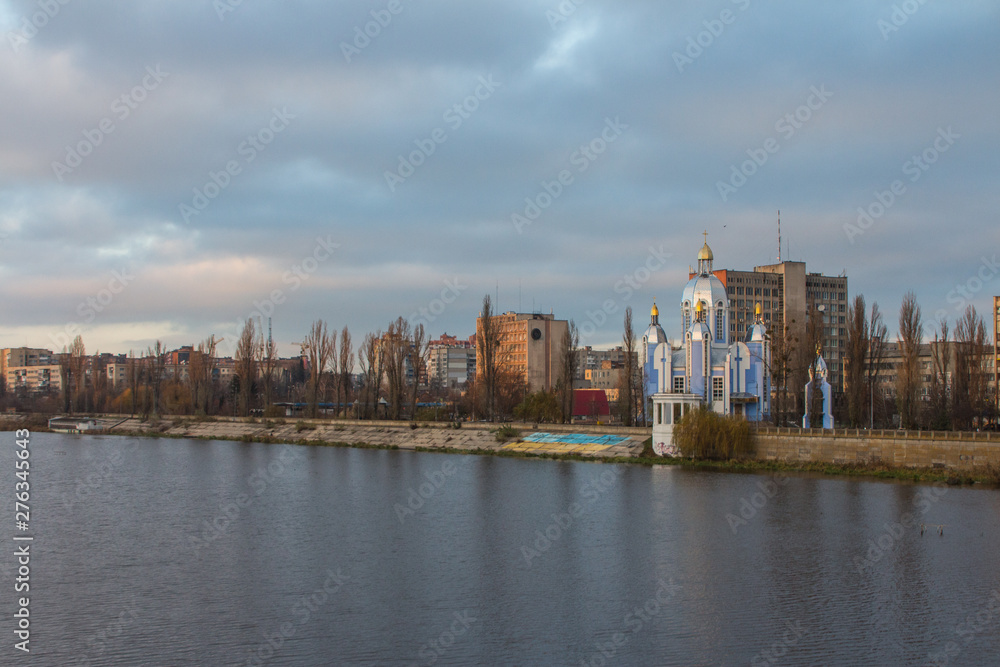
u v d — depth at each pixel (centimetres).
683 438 14875
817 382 16475
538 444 17188
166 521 10731
